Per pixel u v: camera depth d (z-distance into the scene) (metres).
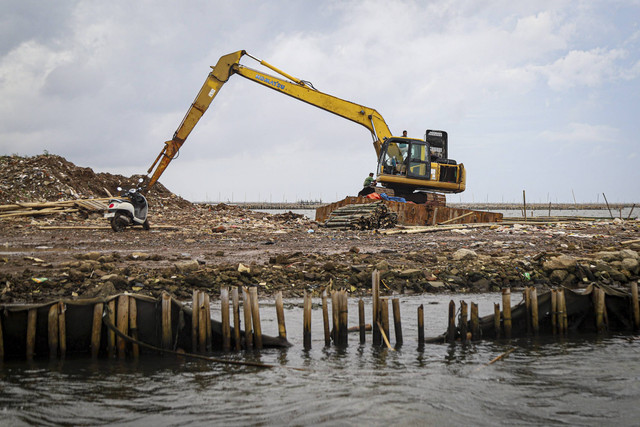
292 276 10.95
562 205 195.00
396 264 12.15
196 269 10.60
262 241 17.06
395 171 27.19
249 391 5.12
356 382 5.39
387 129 28.67
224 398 4.93
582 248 15.92
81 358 6.27
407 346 6.89
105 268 10.34
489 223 26.38
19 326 6.18
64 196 27.20
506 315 7.38
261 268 11.17
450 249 15.06
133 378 5.50
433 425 4.36
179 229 21.66
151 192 32.88
